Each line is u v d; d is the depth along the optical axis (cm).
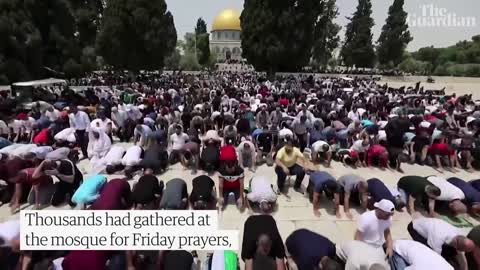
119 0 4362
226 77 4478
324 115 1370
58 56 3134
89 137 1012
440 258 467
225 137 1153
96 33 4538
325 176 752
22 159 761
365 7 6331
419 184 720
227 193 773
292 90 2480
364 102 1798
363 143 1054
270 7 4612
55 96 1902
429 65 7262
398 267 502
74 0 4331
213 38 10862
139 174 941
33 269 480
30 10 2864
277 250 480
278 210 763
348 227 693
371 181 765
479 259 507
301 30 4612
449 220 705
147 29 4475
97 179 729
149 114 1349
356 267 438
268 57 4672
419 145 1071
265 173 998
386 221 533
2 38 2575
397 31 6431
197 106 1481
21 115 1210
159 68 5047
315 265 459
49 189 772
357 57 6347
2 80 2569
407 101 1873
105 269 475
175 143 1052
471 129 1306
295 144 1115
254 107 1598
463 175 995
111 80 3544
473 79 5497
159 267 500
